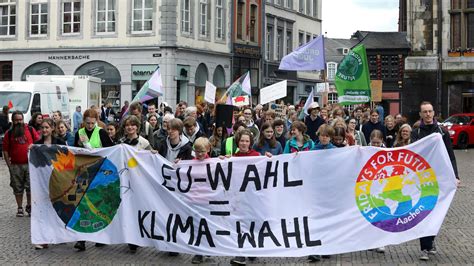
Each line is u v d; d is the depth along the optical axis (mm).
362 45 20156
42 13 43656
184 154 10836
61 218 11016
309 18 65562
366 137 16391
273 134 11750
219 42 46969
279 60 58188
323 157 10312
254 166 10320
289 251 10172
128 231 10711
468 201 16750
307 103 22156
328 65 69500
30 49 43594
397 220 10328
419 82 40000
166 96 40688
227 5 47969
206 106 22031
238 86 22766
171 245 10453
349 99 20172
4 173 22406
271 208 10273
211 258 10664
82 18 42594
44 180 11023
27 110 28172
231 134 13719
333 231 10250
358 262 10227
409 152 10375
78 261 10289
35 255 10688
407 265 9953
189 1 42906
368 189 10328
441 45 39812
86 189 10922
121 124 12188
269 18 55781
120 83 41656
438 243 11570
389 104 54594
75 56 42656
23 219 13891
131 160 10727
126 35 41438
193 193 10414
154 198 10594
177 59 41250
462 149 36375
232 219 10328
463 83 39594
